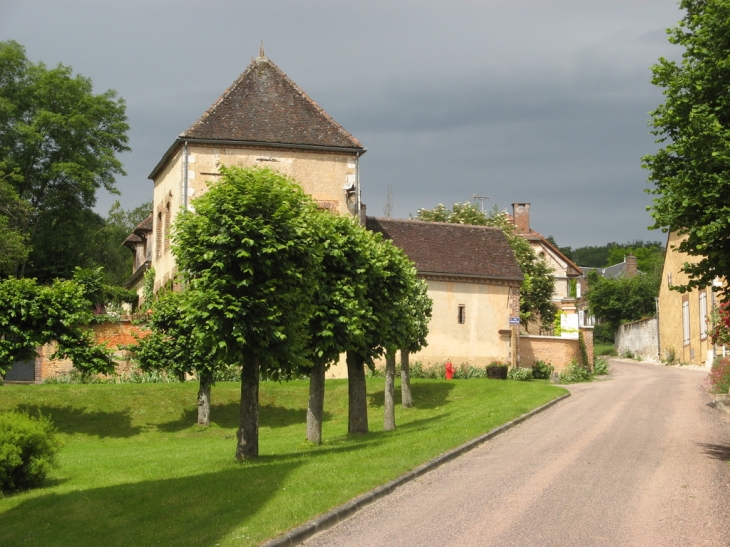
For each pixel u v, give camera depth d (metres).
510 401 24.86
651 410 21.62
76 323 27.36
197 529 9.58
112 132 51.97
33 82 49.59
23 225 47.03
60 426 27.19
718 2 12.55
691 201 12.09
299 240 16.09
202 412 28.14
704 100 12.98
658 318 51.62
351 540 9.15
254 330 15.31
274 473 13.22
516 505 10.50
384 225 40.88
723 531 8.97
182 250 15.93
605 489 11.34
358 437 21.28
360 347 21.81
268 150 33.72
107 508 11.52
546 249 66.94
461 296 39.50
